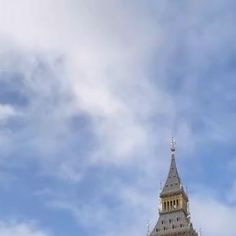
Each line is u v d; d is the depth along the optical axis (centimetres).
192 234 19250
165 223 19750
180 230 19275
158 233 19512
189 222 19525
